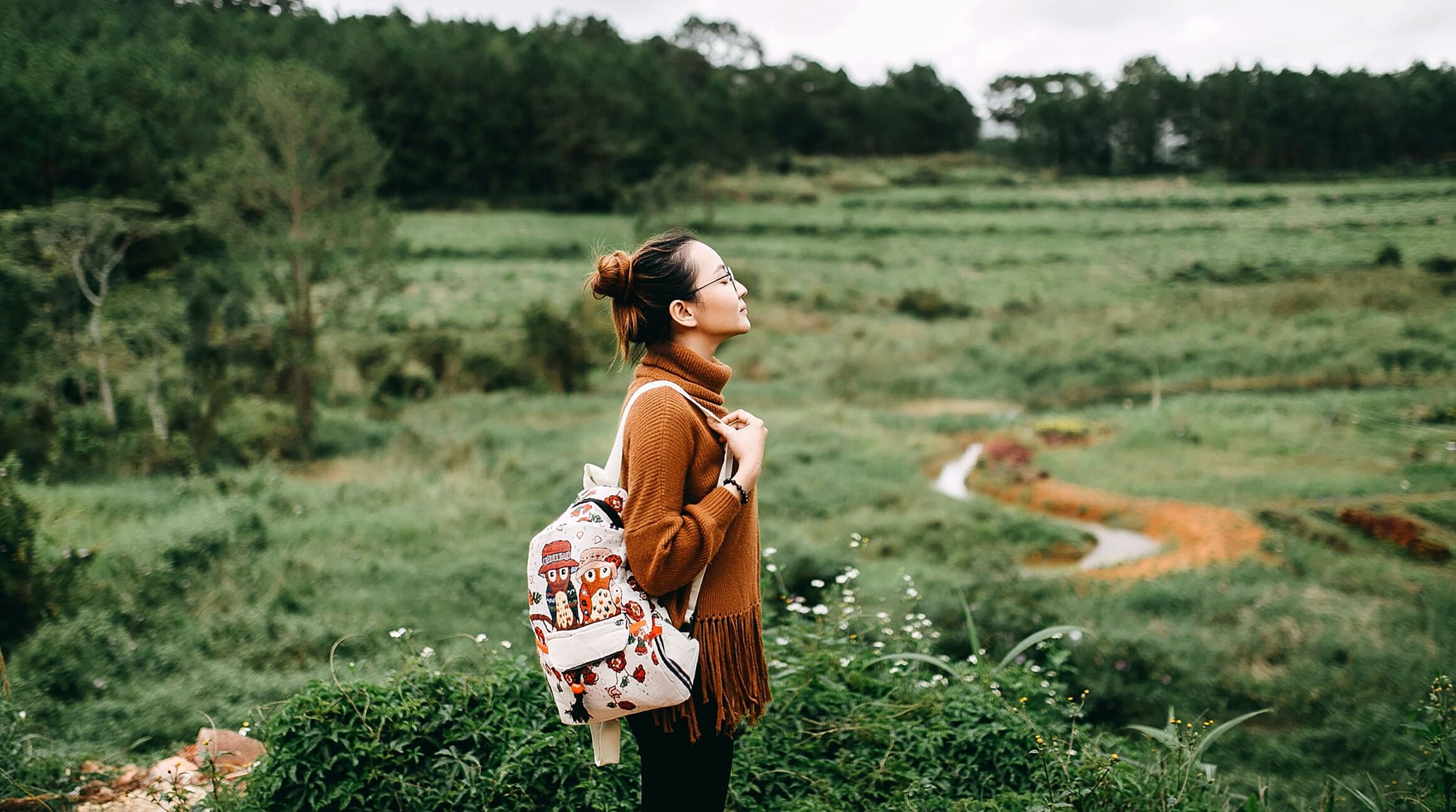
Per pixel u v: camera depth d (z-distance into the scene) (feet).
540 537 5.16
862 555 39.93
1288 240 165.27
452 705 8.56
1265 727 20.31
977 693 10.07
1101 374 89.04
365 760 7.78
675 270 5.37
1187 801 8.69
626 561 5.07
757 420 5.45
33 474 44.27
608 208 240.32
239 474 46.21
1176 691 21.65
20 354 50.03
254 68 66.33
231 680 18.47
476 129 241.35
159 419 52.21
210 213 63.10
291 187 63.16
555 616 5.03
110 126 90.63
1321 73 272.72
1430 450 54.54
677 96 316.60
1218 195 237.86
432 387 82.89
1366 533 41.73
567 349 88.94
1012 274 157.17
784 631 12.05
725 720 5.32
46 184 86.99
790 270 162.81
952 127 408.46
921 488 53.78
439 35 300.81
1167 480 54.34
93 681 18.04
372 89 239.71
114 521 34.37
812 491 51.08
